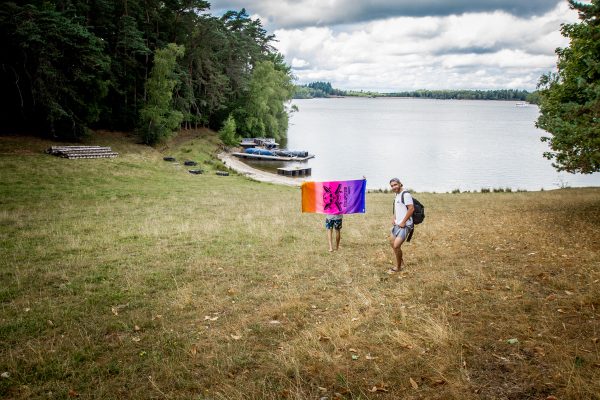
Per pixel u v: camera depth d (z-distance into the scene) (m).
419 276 8.81
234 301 7.77
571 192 29.30
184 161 43.12
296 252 11.51
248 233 14.06
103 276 9.37
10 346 6.01
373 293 7.87
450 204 23.00
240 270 9.80
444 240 12.56
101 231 14.24
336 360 5.27
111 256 11.02
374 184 45.00
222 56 71.25
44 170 27.81
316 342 5.81
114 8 48.69
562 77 15.36
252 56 81.56
